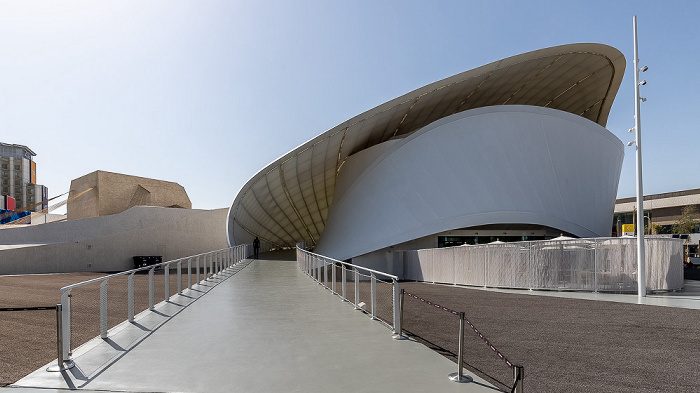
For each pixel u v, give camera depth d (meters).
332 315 9.50
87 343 7.09
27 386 5.12
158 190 45.19
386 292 9.35
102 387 5.07
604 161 28.39
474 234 27.66
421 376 5.41
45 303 14.57
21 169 117.50
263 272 21.52
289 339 7.28
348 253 28.12
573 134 27.47
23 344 8.55
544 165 26.81
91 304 13.95
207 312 9.91
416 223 26.94
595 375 5.97
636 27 14.33
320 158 31.14
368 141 33.69
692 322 9.71
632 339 8.11
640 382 5.70
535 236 27.83
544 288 15.96
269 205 39.00
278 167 28.70
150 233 36.66
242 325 8.45
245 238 39.47
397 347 6.76
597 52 29.30
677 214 73.19
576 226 26.62
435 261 21.42
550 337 8.27
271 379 5.29
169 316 9.41
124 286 19.39
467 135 27.23
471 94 32.25
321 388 4.98
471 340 7.99
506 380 5.67
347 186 32.56
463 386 5.07
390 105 26.58
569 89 35.00
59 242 35.12
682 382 5.70
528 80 32.59
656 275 15.15
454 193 26.75
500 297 14.13
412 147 28.36
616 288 15.03
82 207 43.69
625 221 82.12
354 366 5.80
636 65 14.19
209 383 5.17
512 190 26.33
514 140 26.84
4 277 26.20
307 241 64.19
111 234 34.47
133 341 7.18
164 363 5.96
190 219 39.38
